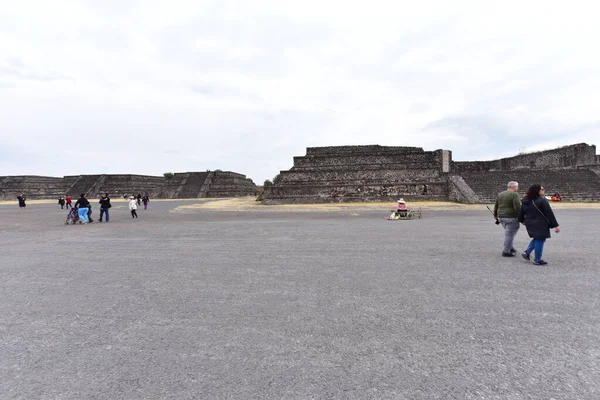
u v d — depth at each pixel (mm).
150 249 8383
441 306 4141
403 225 12641
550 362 2814
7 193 52375
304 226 12852
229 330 3549
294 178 31219
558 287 4816
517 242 8586
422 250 7645
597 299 4320
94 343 3305
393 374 2674
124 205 34500
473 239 9109
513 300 4316
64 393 2486
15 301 4574
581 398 2336
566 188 25703
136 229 12906
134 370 2795
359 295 4590
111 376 2713
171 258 7242
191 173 58062
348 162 32062
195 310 4145
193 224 14438
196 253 7766
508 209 6773
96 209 27578
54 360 2984
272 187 28953
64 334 3521
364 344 3184
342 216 17141
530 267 5977
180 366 2848
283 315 3932
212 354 3043
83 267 6504
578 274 5484
